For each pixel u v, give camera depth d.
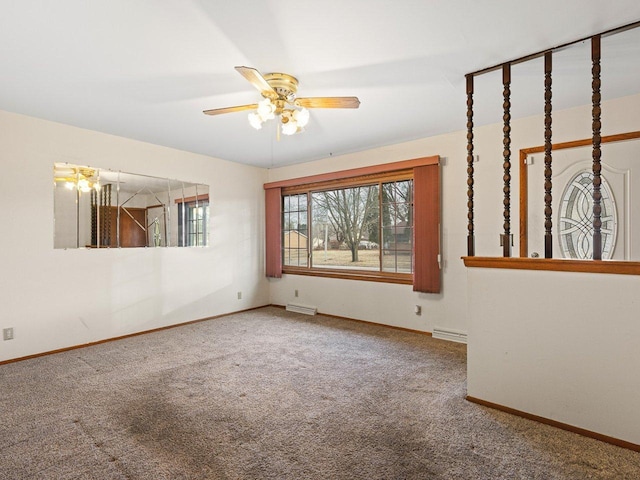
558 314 1.95
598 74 1.87
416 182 3.83
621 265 1.74
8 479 1.54
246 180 5.14
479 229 3.48
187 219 4.39
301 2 1.60
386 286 4.18
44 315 3.20
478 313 2.24
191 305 4.42
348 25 1.79
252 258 5.21
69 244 3.37
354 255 4.55
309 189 4.98
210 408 2.18
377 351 3.27
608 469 1.59
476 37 1.90
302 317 4.69
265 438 1.85
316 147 4.19
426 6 1.64
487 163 3.43
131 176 3.83
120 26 1.78
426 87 2.53
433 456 1.70
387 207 4.23
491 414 2.10
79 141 3.43
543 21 1.76
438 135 3.73
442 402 2.25
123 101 2.76
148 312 3.98
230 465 1.63
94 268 3.54
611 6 1.64
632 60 2.15
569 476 1.55
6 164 2.99
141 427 1.96
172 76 2.34
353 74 2.32
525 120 3.20
